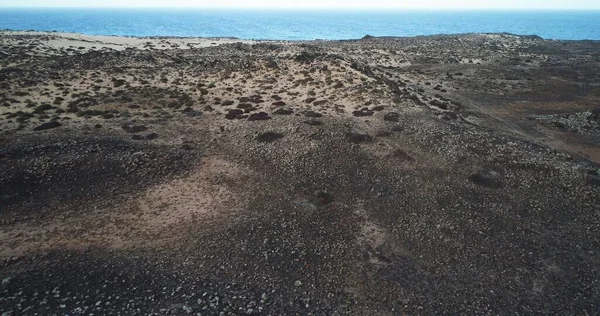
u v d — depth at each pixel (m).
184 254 17.52
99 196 21.72
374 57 72.25
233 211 20.94
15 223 19.14
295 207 21.47
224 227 19.47
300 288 15.81
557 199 22.44
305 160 25.91
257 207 21.39
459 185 23.45
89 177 23.05
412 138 28.44
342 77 41.03
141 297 14.87
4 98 32.91
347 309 14.82
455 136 28.69
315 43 94.56
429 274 16.81
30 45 56.97
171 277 16.08
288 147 27.36
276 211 21.03
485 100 47.84
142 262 16.91
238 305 14.71
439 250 18.34
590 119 39.88
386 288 15.92
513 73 61.91
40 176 22.50
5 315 13.42
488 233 19.53
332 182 23.89
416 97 41.66
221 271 16.56
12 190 21.27
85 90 37.53
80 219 19.77
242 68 44.72
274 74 42.88
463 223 20.25
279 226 19.70
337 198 22.47
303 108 34.34
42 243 17.84
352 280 16.33
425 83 54.22
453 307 15.06
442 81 56.50
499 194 22.73
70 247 17.66
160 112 34.03
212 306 14.55
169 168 24.80
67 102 34.25
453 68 64.88
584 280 16.72
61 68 43.50
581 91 53.12
